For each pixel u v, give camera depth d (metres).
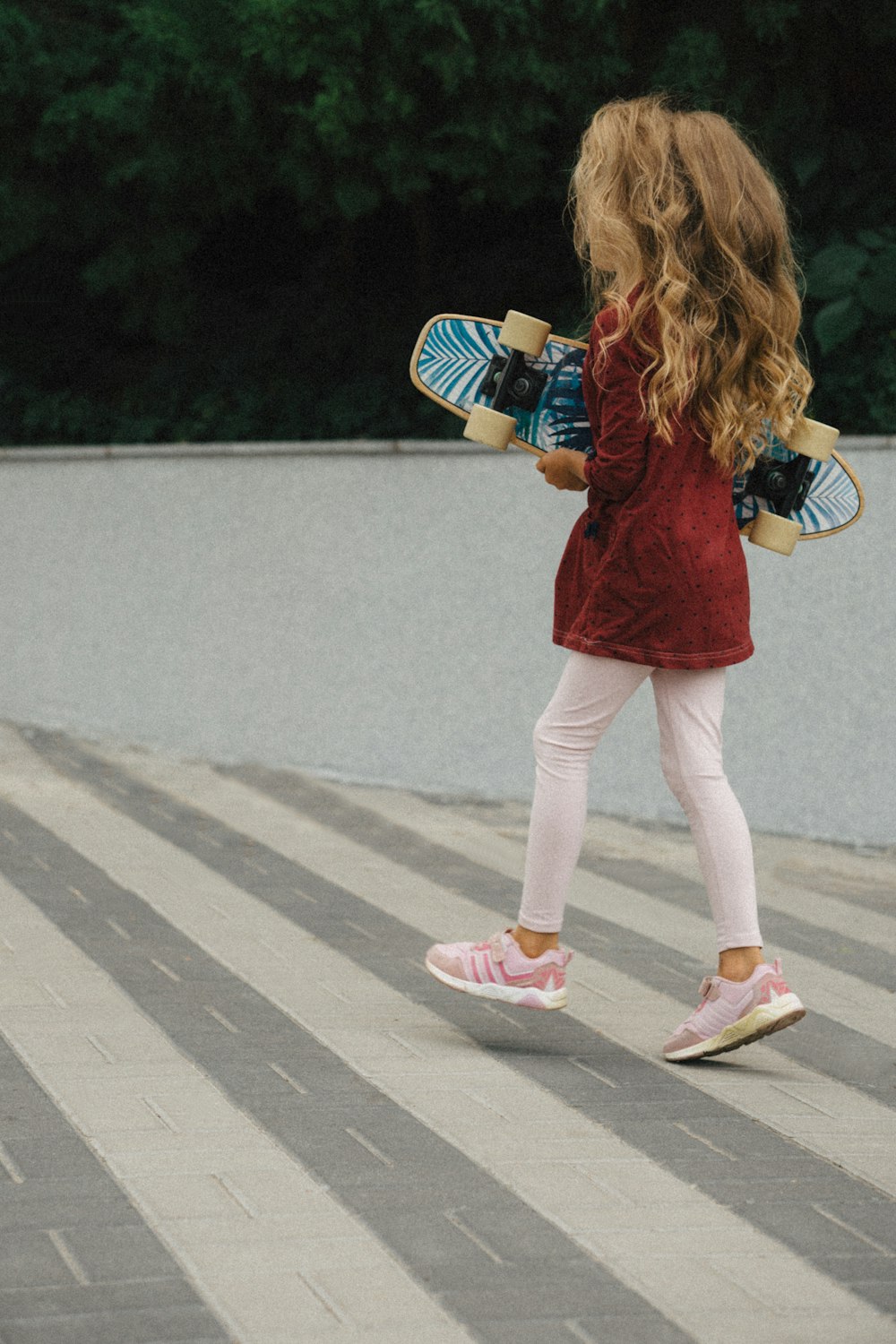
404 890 5.61
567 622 3.78
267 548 8.36
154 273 10.58
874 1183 3.03
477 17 7.95
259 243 10.78
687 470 3.60
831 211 8.85
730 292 3.58
